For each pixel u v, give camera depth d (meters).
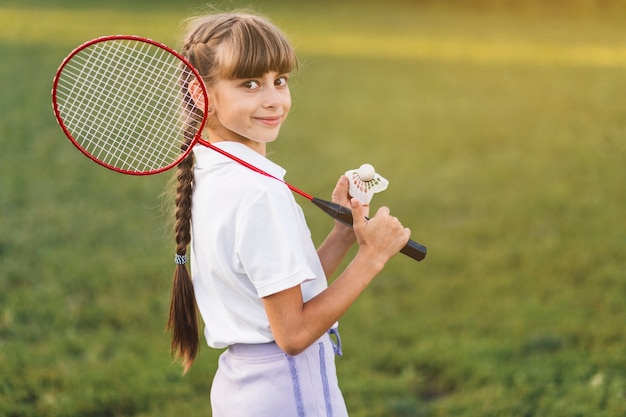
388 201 7.23
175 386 3.81
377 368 4.21
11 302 4.60
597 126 10.30
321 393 1.96
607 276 5.23
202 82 1.90
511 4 28.06
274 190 1.88
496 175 8.07
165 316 4.62
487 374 4.03
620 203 6.90
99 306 4.66
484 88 13.30
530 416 3.66
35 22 18.19
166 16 20.88
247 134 1.98
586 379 3.95
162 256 5.50
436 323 4.70
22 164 7.73
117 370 3.92
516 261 5.64
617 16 25.66
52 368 3.89
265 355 1.95
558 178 7.85
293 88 13.03
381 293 5.16
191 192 2.03
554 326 4.54
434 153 9.13
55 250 5.51
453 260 5.69
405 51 17.56
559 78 14.10
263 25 1.97
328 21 23.11
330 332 2.16
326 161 8.71
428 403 3.85
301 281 1.81
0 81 11.62
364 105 11.91
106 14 20.73
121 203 6.73
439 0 29.69
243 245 1.84
